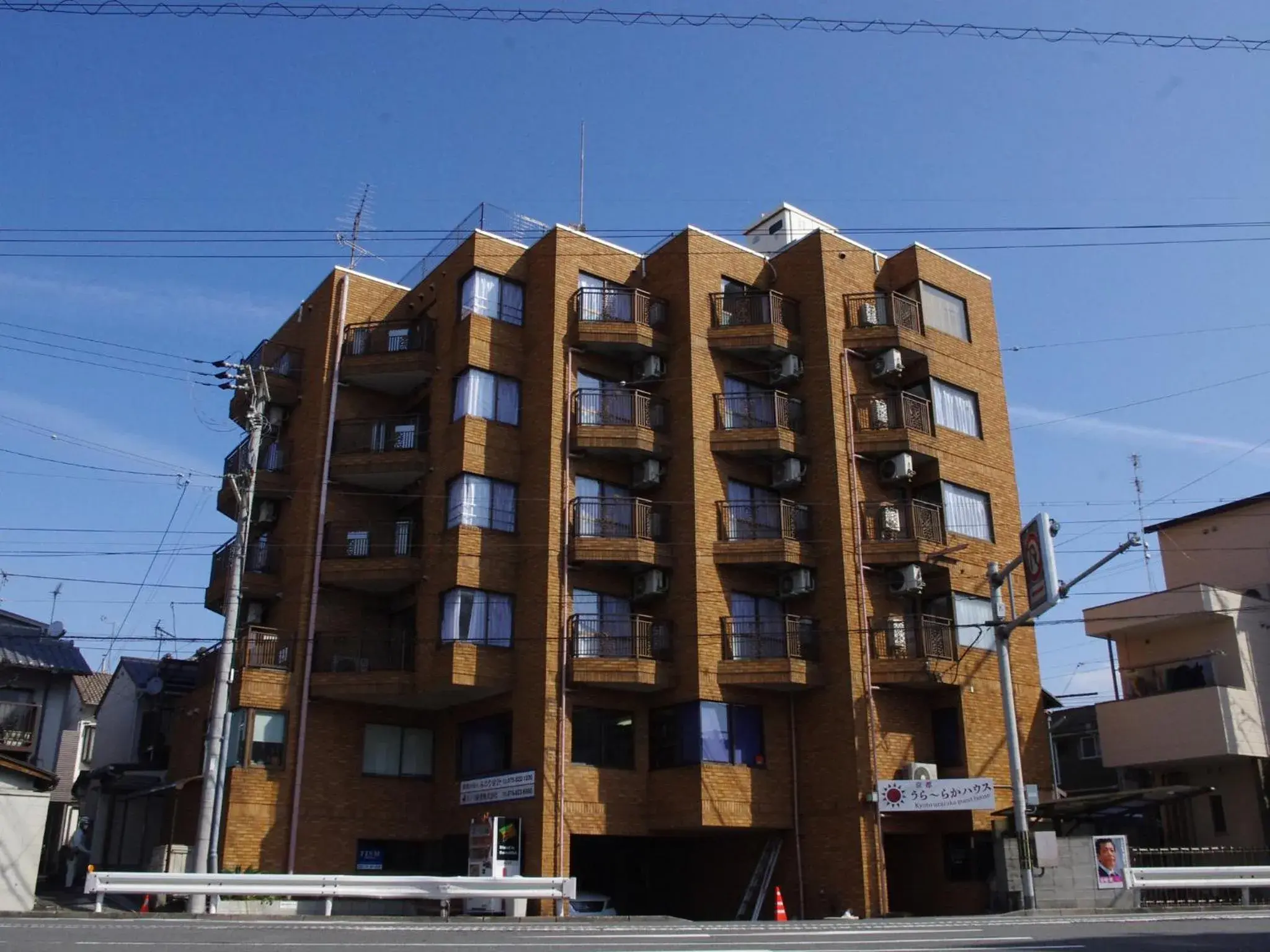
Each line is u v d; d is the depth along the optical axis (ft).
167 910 88.28
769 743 101.55
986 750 104.06
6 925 57.47
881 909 94.12
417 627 103.30
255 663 101.55
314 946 46.39
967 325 120.78
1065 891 88.43
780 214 139.33
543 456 104.42
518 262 113.19
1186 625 117.70
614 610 104.01
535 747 95.14
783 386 112.98
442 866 102.12
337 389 112.68
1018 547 115.85
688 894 108.17
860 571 104.63
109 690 144.05
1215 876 88.38
